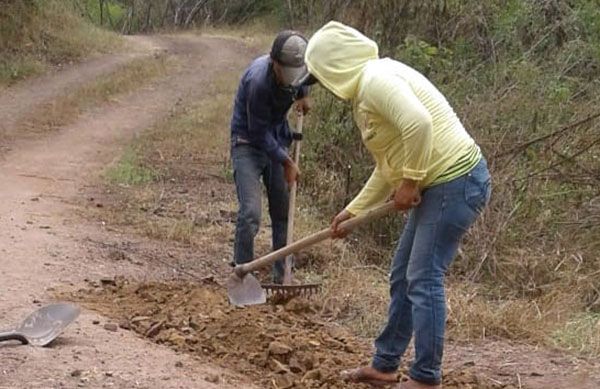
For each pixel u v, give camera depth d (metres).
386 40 13.15
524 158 11.44
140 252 9.43
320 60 5.44
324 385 5.90
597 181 10.97
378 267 9.65
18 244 9.12
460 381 6.25
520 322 7.73
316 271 9.32
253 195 7.89
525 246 10.32
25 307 6.97
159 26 52.97
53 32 29.45
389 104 5.21
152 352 6.10
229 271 9.15
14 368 5.53
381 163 5.56
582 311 8.64
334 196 11.73
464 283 9.50
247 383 5.79
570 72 13.70
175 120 19.55
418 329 5.51
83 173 13.99
